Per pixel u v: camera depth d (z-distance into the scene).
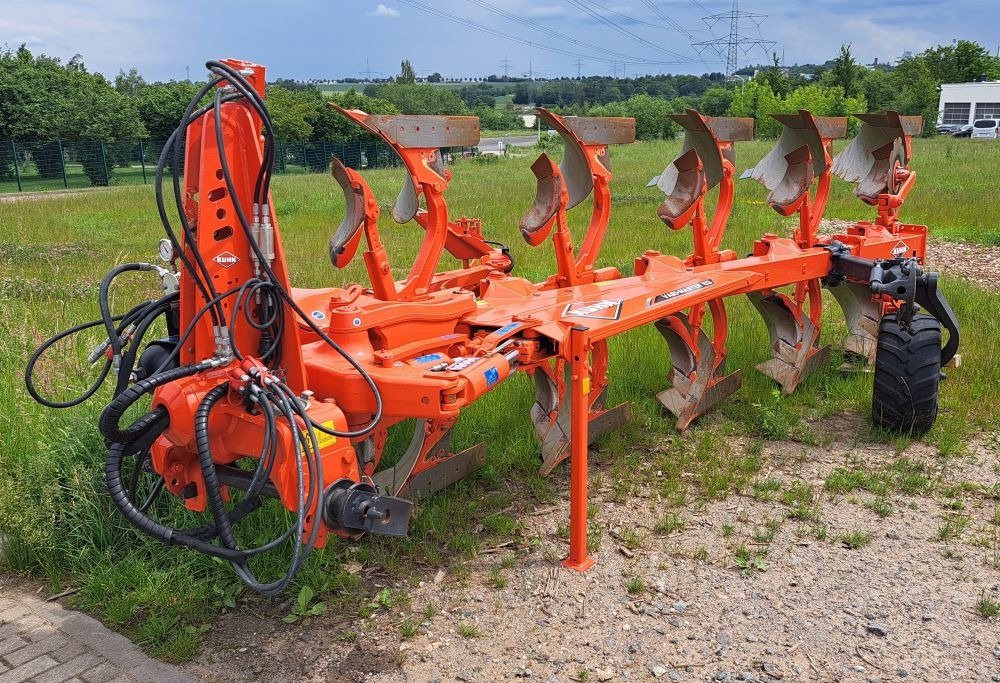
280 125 47.03
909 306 5.14
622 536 4.26
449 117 4.02
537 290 4.98
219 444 3.26
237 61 3.06
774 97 45.50
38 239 14.20
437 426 4.45
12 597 3.78
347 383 3.40
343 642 3.39
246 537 3.98
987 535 4.22
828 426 5.71
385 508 3.02
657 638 3.40
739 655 3.29
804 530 4.30
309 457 2.91
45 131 43.00
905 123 6.72
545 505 4.62
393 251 12.14
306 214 17.53
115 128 44.53
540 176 4.77
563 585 3.80
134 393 2.85
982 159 30.28
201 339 3.22
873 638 3.40
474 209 16.95
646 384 6.23
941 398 5.99
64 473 4.14
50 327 6.56
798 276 5.80
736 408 5.99
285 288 3.22
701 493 4.75
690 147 5.81
